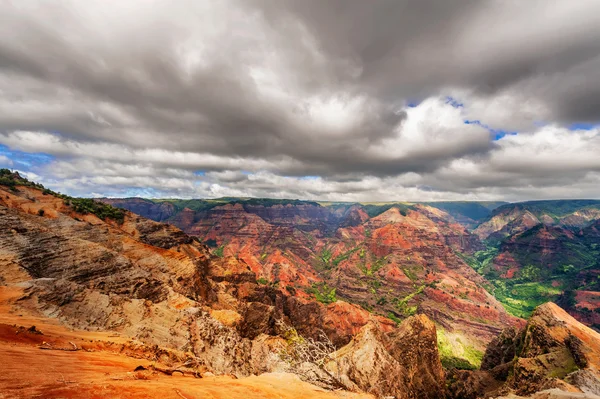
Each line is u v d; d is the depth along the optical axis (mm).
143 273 49188
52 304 30578
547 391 27578
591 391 36562
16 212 50938
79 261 44531
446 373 77625
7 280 33469
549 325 56500
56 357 10539
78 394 5875
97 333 24812
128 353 17203
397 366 41031
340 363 34031
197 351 35750
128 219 78125
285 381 13211
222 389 9289
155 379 9047
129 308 36594
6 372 6895
